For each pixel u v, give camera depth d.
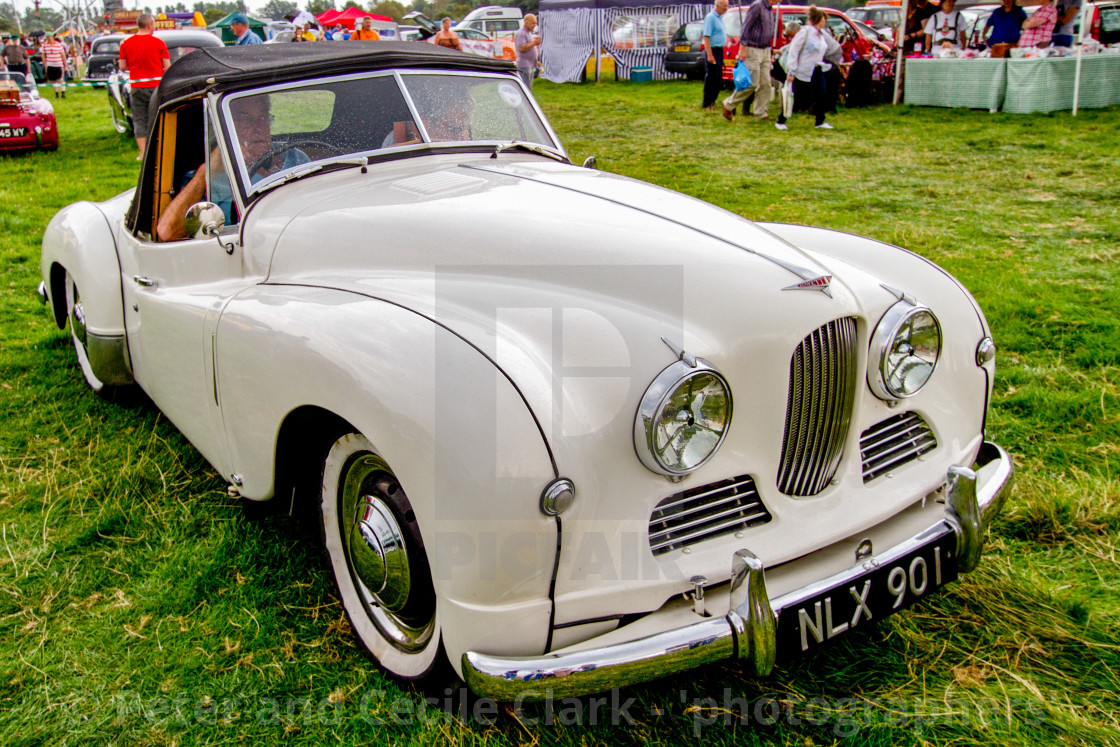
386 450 1.80
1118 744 1.99
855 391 2.14
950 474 2.13
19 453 3.44
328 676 2.22
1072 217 6.68
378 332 1.93
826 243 2.81
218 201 2.90
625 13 18.86
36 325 4.91
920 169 8.66
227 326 2.37
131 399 3.90
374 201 2.57
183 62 3.11
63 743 2.02
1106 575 2.57
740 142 10.52
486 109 3.29
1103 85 12.11
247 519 2.91
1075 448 3.25
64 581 2.61
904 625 2.39
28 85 12.40
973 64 12.44
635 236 2.24
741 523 2.00
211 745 2.02
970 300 2.55
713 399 1.88
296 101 2.90
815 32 11.00
